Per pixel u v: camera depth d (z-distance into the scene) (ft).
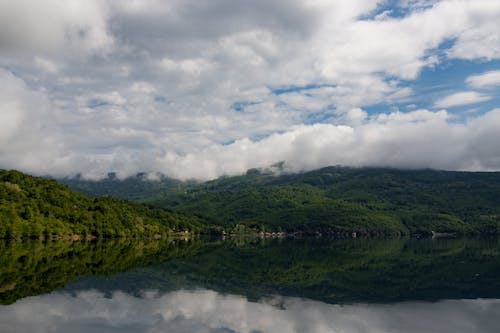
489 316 134.62
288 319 128.26
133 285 185.47
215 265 304.91
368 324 122.93
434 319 130.00
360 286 203.21
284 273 261.44
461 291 187.32
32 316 117.91
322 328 117.91
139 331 107.04
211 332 109.81
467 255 433.07
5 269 221.05
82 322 113.70
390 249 569.64
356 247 631.97
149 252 415.44
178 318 124.16
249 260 364.79
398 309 145.59
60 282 184.85
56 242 490.49
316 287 200.03
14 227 474.08
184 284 198.08
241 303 153.58
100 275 214.69
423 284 210.38
